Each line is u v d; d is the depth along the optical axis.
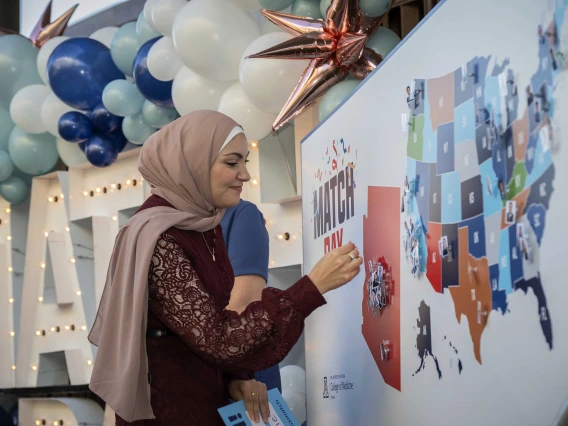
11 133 4.87
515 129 1.16
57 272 5.11
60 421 4.89
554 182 1.05
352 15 2.84
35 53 4.88
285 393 3.39
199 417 1.67
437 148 1.46
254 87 3.13
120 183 4.97
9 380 5.34
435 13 1.48
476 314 1.30
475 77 1.30
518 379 1.16
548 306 1.07
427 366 1.51
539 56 1.10
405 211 1.63
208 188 1.75
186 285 1.62
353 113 2.01
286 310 1.62
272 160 3.98
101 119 4.27
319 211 2.35
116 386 1.64
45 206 5.34
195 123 1.76
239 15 3.37
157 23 3.64
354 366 1.99
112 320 1.70
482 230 1.27
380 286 1.79
